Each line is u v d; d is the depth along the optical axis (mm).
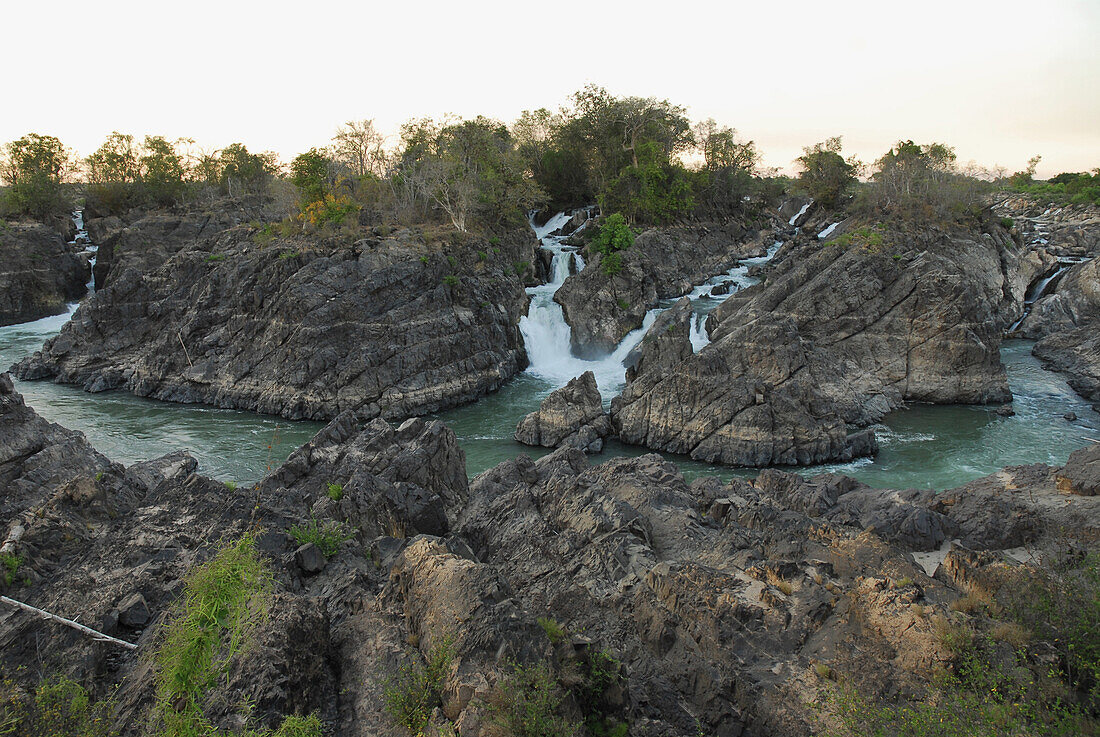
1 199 88625
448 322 50188
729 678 13617
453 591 13492
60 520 17719
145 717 10930
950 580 16234
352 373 45719
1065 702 11453
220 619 10117
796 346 39844
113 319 55094
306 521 19734
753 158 97500
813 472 34250
